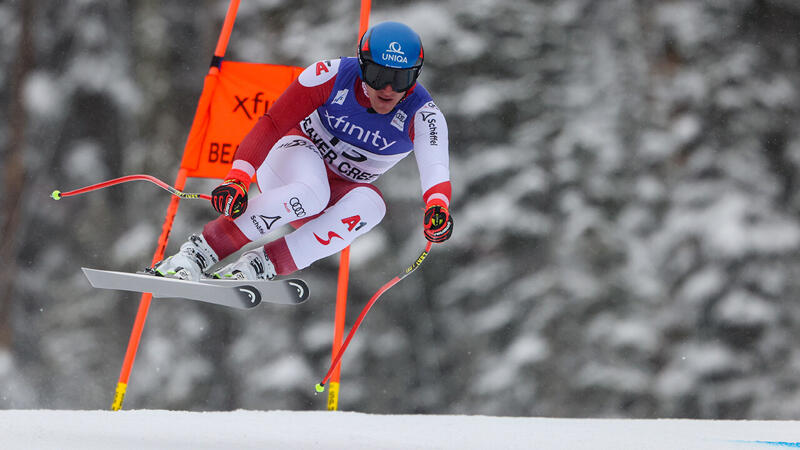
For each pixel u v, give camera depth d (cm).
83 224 4838
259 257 1272
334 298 4331
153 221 4481
